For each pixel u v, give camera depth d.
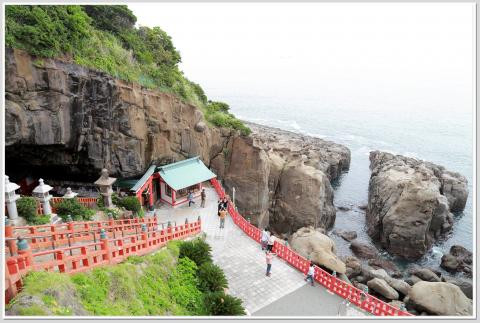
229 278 19.48
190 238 23.06
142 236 17.94
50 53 21.72
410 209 38.59
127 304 13.16
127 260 15.77
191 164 32.03
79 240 16.97
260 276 19.78
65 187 28.67
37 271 10.88
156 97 30.33
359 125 116.19
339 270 22.61
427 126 114.62
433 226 42.31
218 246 23.00
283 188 43.53
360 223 48.84
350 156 73.12
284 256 21.39
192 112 34.69
